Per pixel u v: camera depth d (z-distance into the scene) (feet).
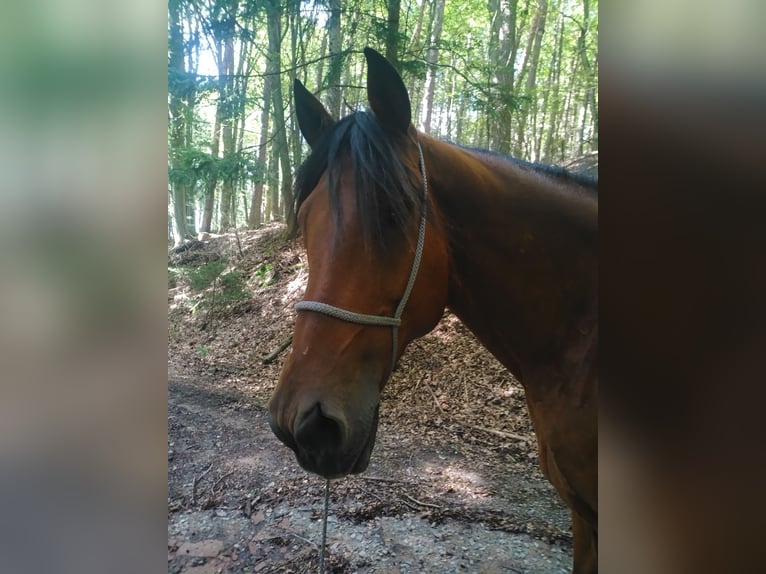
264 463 8.59
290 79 13.65
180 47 11.44
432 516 6.89
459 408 9.70
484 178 3.67
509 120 12.82
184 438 9.45
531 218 3.63
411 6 13.15
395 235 3.15
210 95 12.48
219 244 18.54
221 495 7.69
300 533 6.72
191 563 6.21
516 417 9.23
